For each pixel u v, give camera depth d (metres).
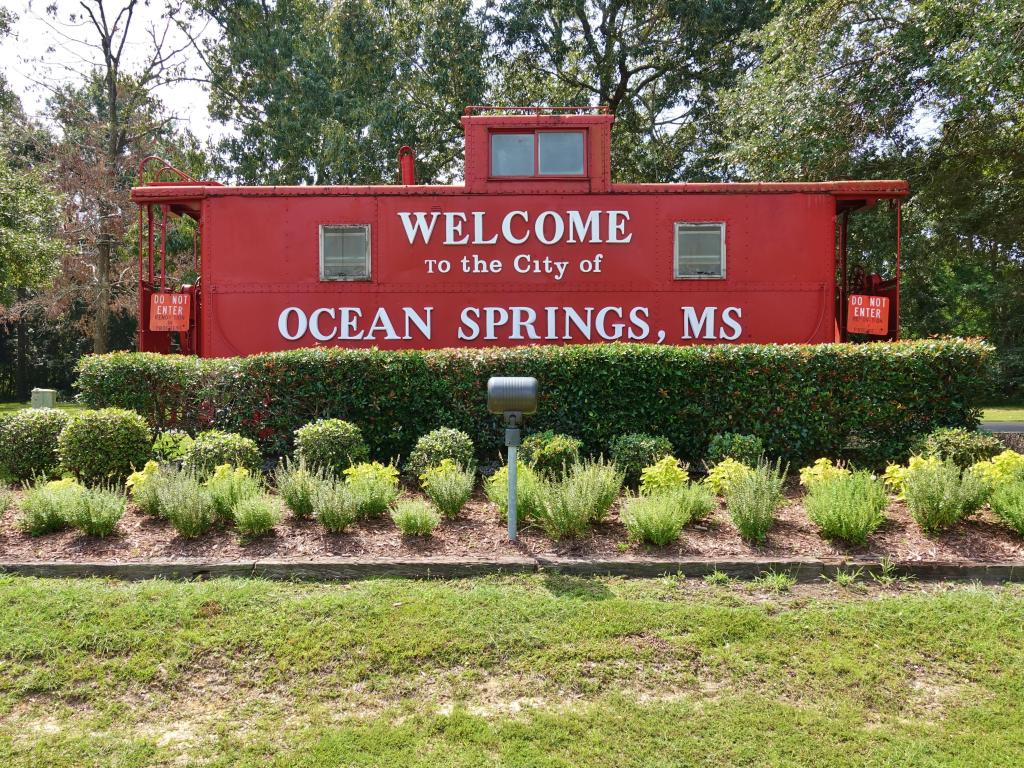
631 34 23.92
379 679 3.36
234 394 7.15
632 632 3.74
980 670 3.42
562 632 3.74
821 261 8.43
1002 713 3.07
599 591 4.24
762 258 8.45
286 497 5.38
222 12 25.17
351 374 7.07
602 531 5.20
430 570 4.56
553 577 4.48
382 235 8.53
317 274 8.54
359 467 5.92
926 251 16.31
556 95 24.11
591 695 3.25
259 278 8.55
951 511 4.96
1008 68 10.30
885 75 12.34
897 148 13.76
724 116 17.19
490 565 4.58
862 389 6.99
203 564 4.55
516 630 3.76
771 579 4.38
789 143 13.19
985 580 4.48
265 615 3.91
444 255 8.53
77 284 24.69
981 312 27.98
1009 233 15.41
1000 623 3.83
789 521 5.37
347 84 22.94
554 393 7.04
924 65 12.23
